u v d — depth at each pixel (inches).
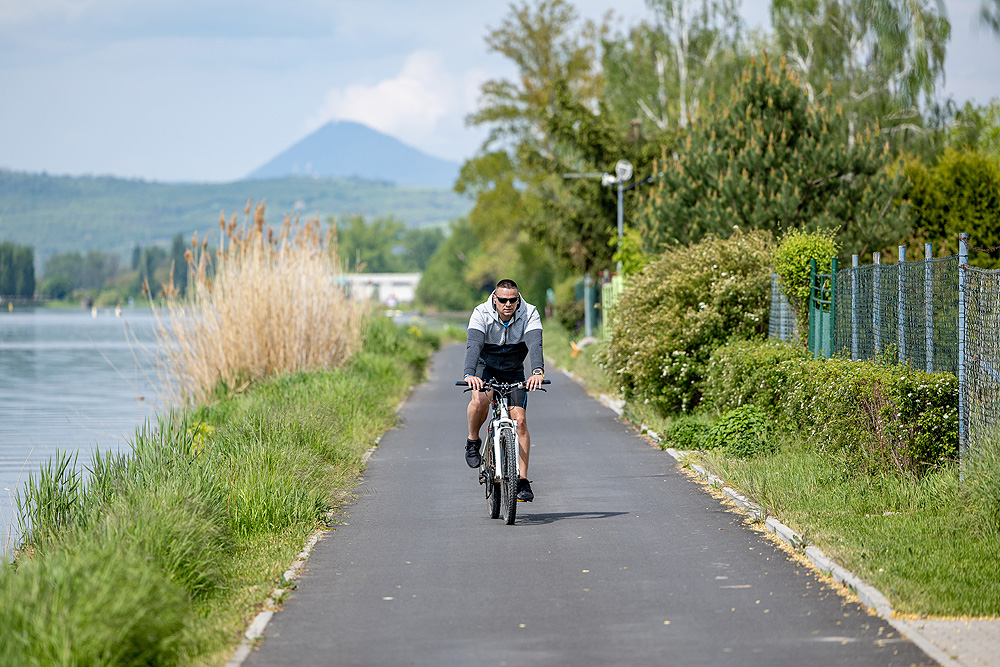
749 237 1619.1
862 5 3120.1
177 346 1854.1
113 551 594.6
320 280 1983.3
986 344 824.9
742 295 1513.3
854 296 1146.0
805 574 686.5
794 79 1978.3
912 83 3026.6
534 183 5433.1
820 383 1012.5
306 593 660.1
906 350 984.9
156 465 943.0
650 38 4170.8
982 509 742.5
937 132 3127.5
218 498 837.8
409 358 2701.8
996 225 2078.0
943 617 575.2
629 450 1314.0
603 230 3659.0
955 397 879.7
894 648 530.9
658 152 3555.6
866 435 915.4
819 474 932.0
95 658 470.6
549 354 3629.4
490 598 642.8
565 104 3681.1
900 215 1854.1
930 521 773.9
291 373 1815.9
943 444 880.9
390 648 548.1
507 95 5546.3
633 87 4318.4
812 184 1870.1
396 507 959.6
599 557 747.4
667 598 636.1
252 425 1217.4
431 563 737.0
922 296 956.0
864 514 825.5
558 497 997.2
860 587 629.0
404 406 1943.9
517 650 541.3
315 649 547.2
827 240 1413.6
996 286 813.2
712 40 4077.3
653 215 2014.0
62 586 514.0
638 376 1520.7
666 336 1493.6
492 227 6122.1
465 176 5880.9
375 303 2935.5
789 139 1937.7
